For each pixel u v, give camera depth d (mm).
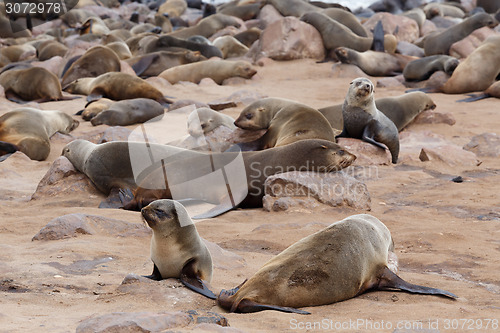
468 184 9898
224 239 6969
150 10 46500
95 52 20500
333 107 13516
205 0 51656
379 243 5184
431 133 13680
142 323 3879
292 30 24641
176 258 5211
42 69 17875
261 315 4375
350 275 4777
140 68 22375
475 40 23562
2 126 12164
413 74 21016
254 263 6129
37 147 11867
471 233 7168
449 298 4930
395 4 40969
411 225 7488
